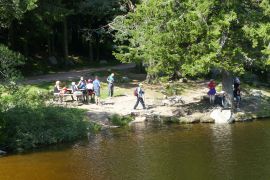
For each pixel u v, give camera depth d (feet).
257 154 68.85
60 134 82.48
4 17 96.17
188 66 99.40
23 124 80.43
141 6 113.80
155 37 103.76
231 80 108.68
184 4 104.58
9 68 84.94
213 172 59.98
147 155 69.92
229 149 72.74
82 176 60.08
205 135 85.05
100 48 221.66
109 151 73.36
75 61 197.67
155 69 108.78
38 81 139.33
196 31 98.94
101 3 155.63
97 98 112.78
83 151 74.13
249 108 110.32
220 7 104.42
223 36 102.01
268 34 98.12
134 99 120.67
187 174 59.41
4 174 61.98
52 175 61.11
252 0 107.86
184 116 102.99
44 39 199.41
